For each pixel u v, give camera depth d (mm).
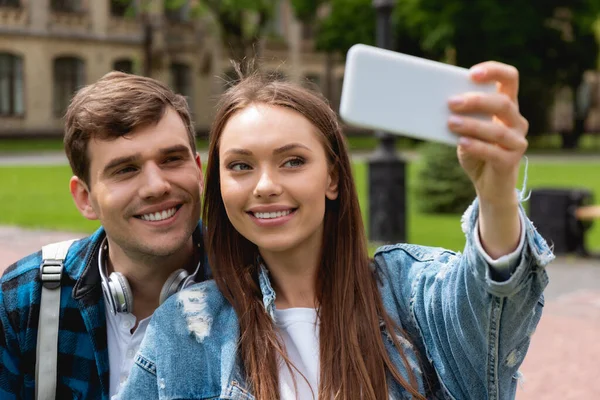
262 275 1679
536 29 28000
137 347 1868
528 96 32000
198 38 34562
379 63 1183
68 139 1838
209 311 1675
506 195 1253
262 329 1623
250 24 27984
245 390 1579
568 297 6574
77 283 1899
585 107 44469
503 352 1432
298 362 1632
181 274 1904
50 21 31062
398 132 1195
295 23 37219
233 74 1974
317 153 1591
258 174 1565
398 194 8789
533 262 1326
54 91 31641
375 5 8516
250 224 1584
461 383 1537
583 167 20703
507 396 1510
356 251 1673
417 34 29547
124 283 1856
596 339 5285
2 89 30406
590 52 30328
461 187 12422
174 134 1807
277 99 1586
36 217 11328
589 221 8930
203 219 1763
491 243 1318
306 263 1694
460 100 1166
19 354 1938
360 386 1543
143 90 1805
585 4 28953
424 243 9250
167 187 1776
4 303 1933
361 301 1629
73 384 1914
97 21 32250
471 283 1395
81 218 11297
